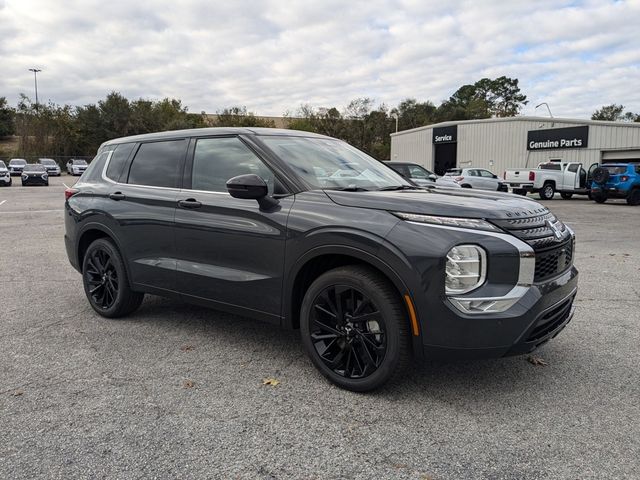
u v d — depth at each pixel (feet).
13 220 43.37
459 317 9.37
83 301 18.04
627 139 92.02
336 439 8.99
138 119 199.11
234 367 12.12
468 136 117.91
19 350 13.21
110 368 12.05
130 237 14.82
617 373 11.80
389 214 10.23
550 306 10.04
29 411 9.96
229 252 12.46
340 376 10.93
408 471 8.07
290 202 11.52
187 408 10.10
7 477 7.84
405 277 9.65
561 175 81.20
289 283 11.41
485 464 8.25
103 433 9.16
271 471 8.06
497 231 9.65
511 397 10.58
